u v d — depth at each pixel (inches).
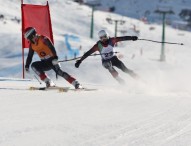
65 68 2536.9
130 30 7647.6
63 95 561.6
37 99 506.9
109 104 482.0
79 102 492.4
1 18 6373.0
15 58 3590.1
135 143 277.0
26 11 984.9
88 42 5211.6
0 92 573.0
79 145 267.7
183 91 719.1
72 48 4387.3
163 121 367.2
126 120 369.4
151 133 312.7
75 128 326.3
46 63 674.8
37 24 994.1
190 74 984.3
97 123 350.6
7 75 2787.9
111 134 305.1
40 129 318.7
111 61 776.3
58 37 5467.5
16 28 5954.7
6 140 277.1
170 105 483.8
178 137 299.9
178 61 3774.6
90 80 2146.9
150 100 531.8
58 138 288.2
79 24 7362.2
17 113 394.0
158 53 4817.9
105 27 7416.3
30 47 680.4
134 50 4768.7
